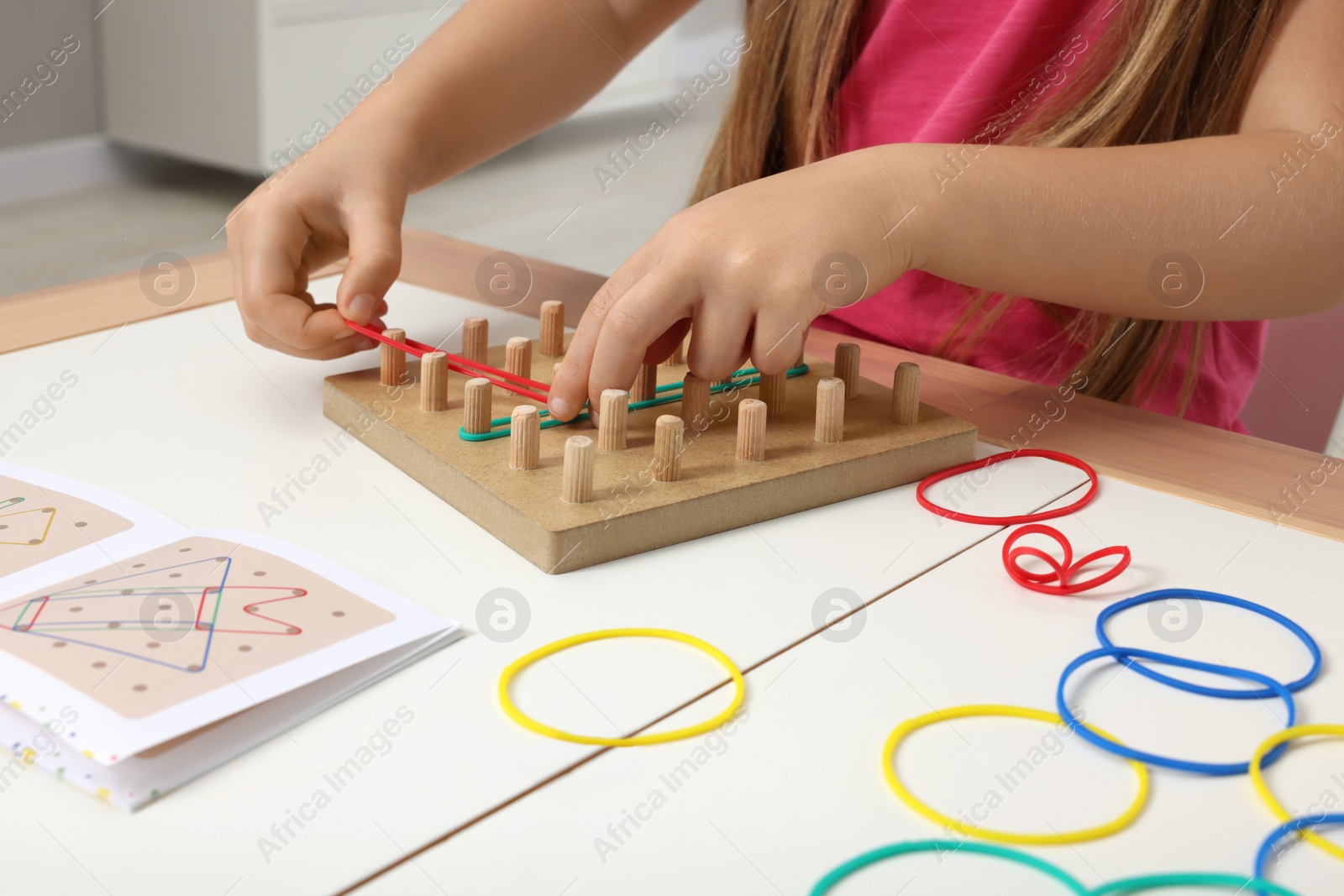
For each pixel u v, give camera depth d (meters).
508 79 0.84
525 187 3.09
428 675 0.40
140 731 0.35
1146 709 0.40
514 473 0.53
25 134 2.75
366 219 0.69
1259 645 0.44
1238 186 0.67
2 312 0.80
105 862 0.31
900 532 0.53
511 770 0.36
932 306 0.97
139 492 0.54
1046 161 0.66
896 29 0.97
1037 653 0.43
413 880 0.31
